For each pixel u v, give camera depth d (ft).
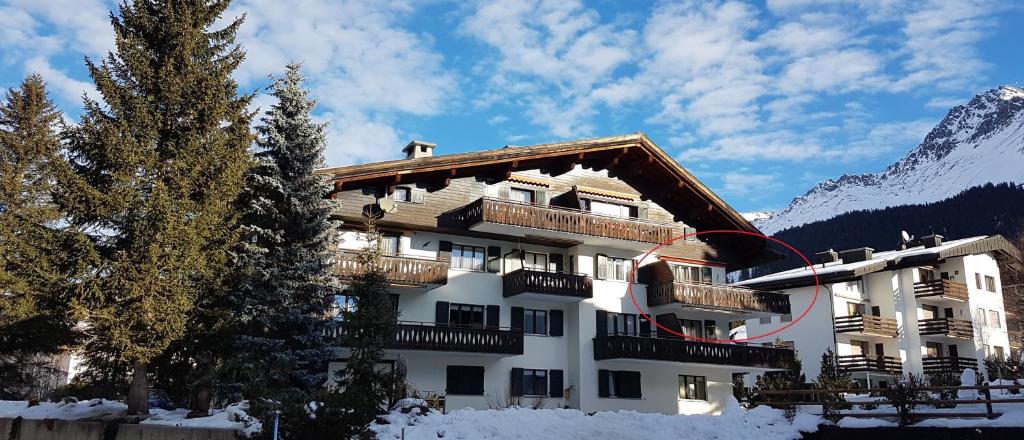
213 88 78.64
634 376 122.31
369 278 68.95
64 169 70.85
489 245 118.21
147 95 77.25
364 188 107.34
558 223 115.44
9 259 72.08
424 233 112.78
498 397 112.78
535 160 121.49
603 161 127.65
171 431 63.62
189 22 79.51
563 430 70.79
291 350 82.79
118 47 76.89
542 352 118.52
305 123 88.22
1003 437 63.41
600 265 123.95
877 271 178.70
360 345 65.62
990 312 191.21
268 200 84.53
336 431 55.83
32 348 101.14
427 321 110.42
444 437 62.95
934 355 183.42
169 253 71.15
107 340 70.95
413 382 107.45
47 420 71.36
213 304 78.79
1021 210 425.28
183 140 77.41
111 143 71.92
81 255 71.05
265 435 56.08
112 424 68.03
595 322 121.08
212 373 75.82
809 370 168.35
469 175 115.85
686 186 130.00
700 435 74.54
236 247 81.25
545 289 113.70
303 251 84.07
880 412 74.49
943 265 191.31
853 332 163.84
